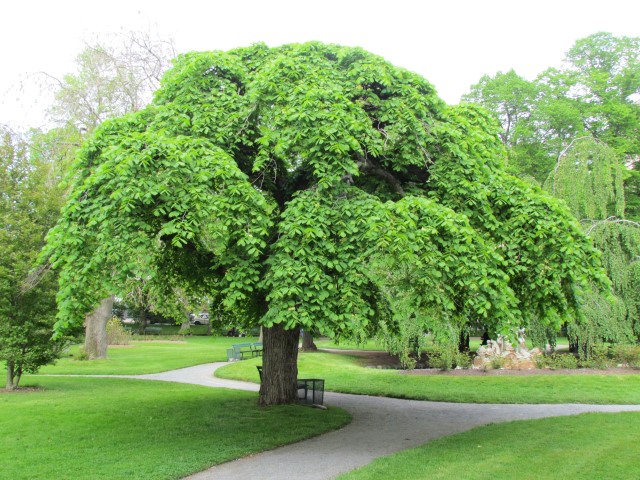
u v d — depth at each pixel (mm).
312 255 7652
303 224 7840
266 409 11172
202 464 7117
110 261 7652
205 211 7445
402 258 7078
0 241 13938
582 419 10609
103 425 9547
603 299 16734
